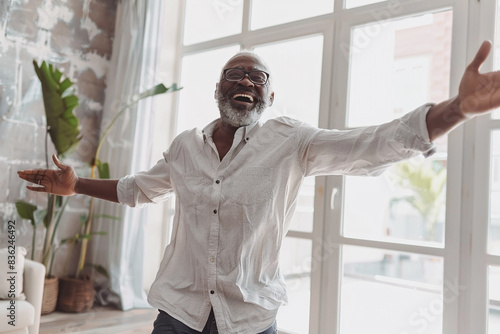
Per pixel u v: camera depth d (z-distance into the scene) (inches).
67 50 140.1
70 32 140.8
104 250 140.0
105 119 147.2
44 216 129.3
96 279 140.6
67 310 129.0
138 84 141.2
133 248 138.6
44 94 118.6
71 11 140.9
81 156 143.6
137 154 139.1
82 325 118.3
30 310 94.3
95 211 144.4
